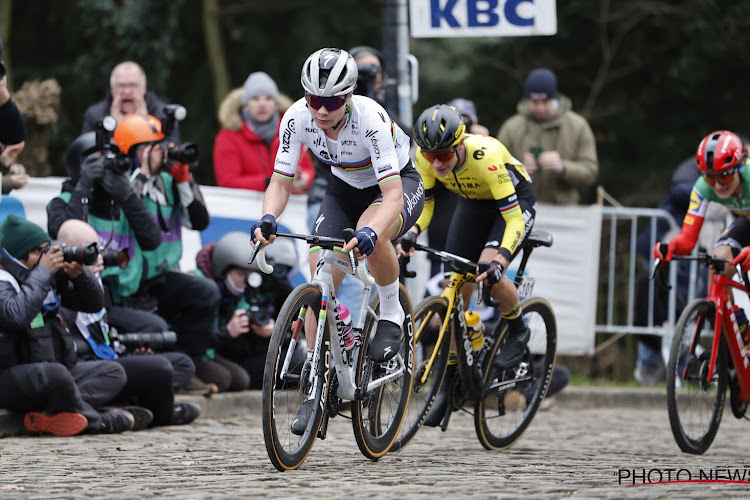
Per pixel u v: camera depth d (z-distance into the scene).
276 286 23.19
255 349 23.28
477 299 15.84
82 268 17.69
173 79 45.06
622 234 27.92
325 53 13.38
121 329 19.92
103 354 19.02
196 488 12.02
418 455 16.19
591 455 16.92
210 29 42.88
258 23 45.25
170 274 21.27
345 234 13.08
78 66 40.75
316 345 13.77
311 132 14.16
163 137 20.78
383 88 24.03
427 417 16.52
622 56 44.81
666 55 44.53
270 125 25.34
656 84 44.88
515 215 16.56
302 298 13.52
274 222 13.69
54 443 16.69
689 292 27.42
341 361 14.12
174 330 21.59
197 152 20.61
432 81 42.97
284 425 13.86
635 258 27.98
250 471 13.55
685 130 44.88
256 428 19.94
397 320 14.81
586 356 29.12
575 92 46.03
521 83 44.72
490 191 16.81
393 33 24.08
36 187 21.91
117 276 19.97
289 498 11.24
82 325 18.86
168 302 21.33
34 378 17.23
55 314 18.00
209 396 22.00
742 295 20.84
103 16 39.62
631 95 45.31
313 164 26.11
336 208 14.77
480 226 17.50
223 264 22.48
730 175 17.41
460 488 12.12
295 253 23.34
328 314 13.98
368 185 14.72
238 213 25.16
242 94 25.31
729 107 44.25
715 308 17.67
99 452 15.62
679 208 27.80
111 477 13.00
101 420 18.09
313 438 13.94
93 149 19.64
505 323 17.41
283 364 13.48
